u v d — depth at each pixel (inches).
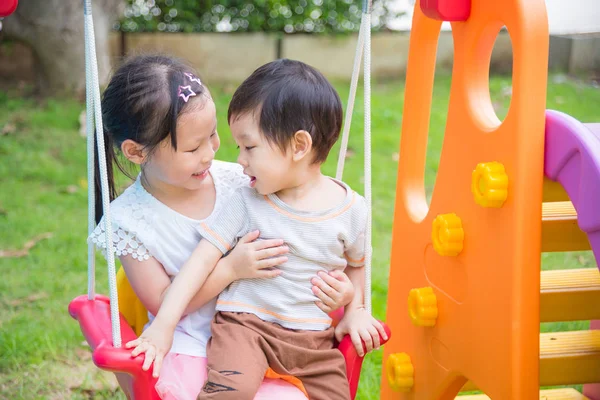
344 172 176.6
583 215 61.8
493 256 68.4
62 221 154.9
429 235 79.7
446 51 254.8
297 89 68.0
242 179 77.9
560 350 76.6
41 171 177.9
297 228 70.2
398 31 260.8
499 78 239.9
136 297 79.0
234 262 69.6
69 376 105.8
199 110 67.0
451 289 75.8
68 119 208.5
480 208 70.4
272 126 67.4
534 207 65.1
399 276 87.0
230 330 68.6
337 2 251.3
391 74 255.0
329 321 72.4
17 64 239.1
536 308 65.7
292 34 250.8
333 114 70.1
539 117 65.1
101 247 70.1
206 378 68.6
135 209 71.9
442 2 71.7
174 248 72.1
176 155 67.4
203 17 251.1
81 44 223.6
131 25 245.0
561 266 135.2
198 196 74.4
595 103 208.2
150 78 66.6
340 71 253.9
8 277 132.2
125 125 67.1
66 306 123.4
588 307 74.5
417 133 85.9
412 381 84.1
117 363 61.8
